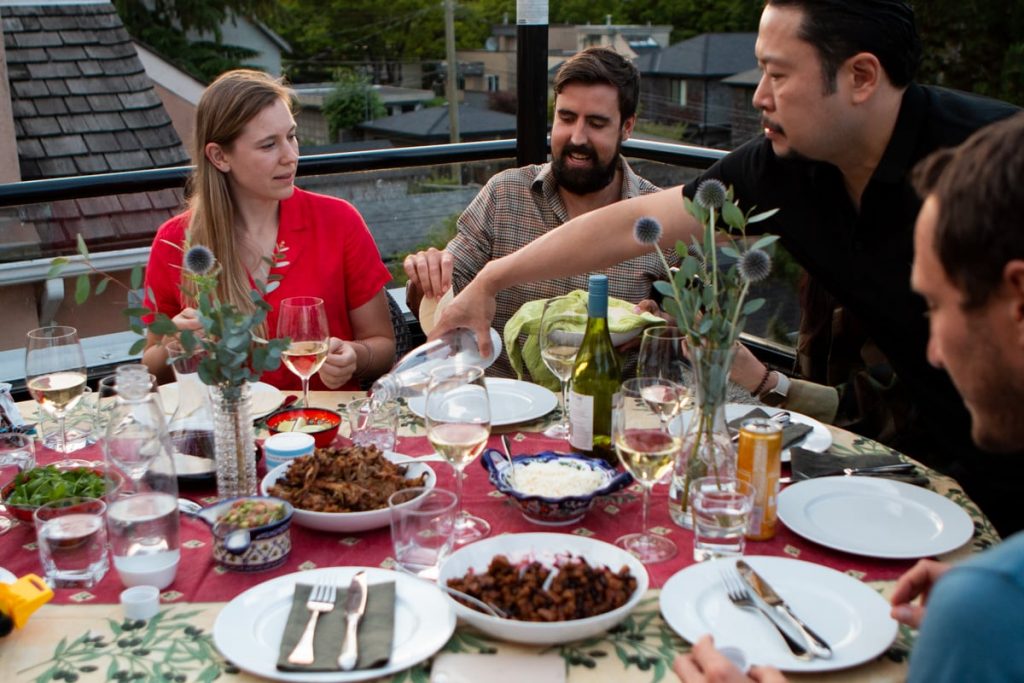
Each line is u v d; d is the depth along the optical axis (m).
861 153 1.82
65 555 1.33
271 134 2.28
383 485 1.53
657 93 23.36
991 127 0.89
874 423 2.27
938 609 0.80
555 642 1.19
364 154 3.03
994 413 0.93
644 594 1.30
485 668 1.15
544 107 3.23
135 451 1.36
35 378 1.70
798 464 1.67
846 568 1.40
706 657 1.10
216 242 2.32
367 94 28.14
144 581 1.32
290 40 28.11
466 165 3.23
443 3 27.94
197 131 2.29
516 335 2.28
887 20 1.69
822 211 1.94
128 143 13.27
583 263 2.05
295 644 1.17
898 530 1.47
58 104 13.00
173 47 25.70
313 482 1.53
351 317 2.51
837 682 1.14
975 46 11.02
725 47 23.17
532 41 3.16
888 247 1.87
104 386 1.78
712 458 1.47
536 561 1.30
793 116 1.77
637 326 2.06
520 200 2.68
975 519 1.54
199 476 1.62
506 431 1.85
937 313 0.93
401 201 3.14
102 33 13.95
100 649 1.20
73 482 1.53
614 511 1.57
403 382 1.92
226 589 1.34
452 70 27.70
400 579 1.32
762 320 2.96
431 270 2.26
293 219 2.41
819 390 2.13
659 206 2.06
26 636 1.22
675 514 1.52
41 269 3.33
